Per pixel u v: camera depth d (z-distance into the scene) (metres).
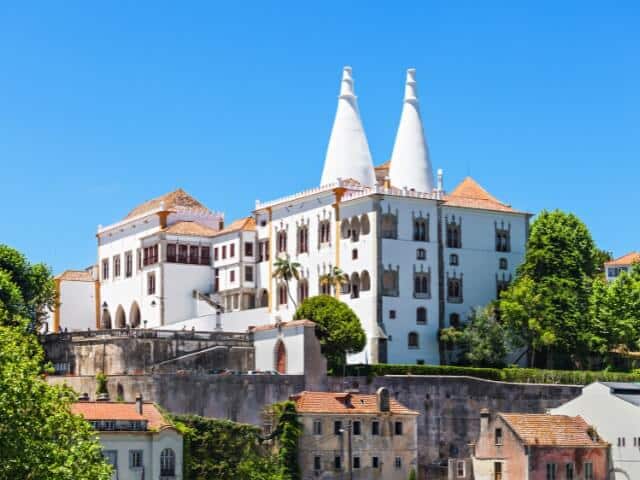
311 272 180.88
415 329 170.88
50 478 90.12
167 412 132.25
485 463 141.75
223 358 157.88
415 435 142.12
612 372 170.38
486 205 181.00
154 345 155.00
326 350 155.88
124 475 123.38
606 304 180.62
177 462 126.62
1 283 166.00
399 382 152.75
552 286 173.88
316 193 180.25
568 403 147.75
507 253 181.62
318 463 136.25
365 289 170.38
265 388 144.62
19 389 91.00
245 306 192.62
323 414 137.12
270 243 190.75
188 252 198.38
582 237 180.25
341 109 194.38
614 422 143.12
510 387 158.25
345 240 174.75
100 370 157.38
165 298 195.50
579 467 140.75
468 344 170.00
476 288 177.88
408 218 172.75
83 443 94.19
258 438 134.25
